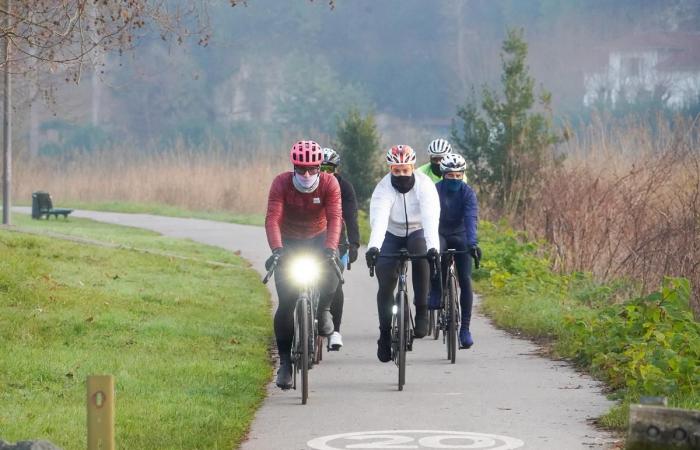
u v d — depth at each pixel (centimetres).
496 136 4316
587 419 1555
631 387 1677
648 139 3581
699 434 984
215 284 3153
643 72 12738
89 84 13475
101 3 2464
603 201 3127
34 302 2397
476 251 1983
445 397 1717
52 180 8888
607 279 2953
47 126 13262
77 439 1410
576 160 3641
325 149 1958
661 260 2803
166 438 1419
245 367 1912
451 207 2047
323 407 1648
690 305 2580
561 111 11956
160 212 7194
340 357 2100
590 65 12912
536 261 3088
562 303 2644
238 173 7525
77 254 3369
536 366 1983
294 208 1705
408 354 2128
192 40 13400
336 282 1747
